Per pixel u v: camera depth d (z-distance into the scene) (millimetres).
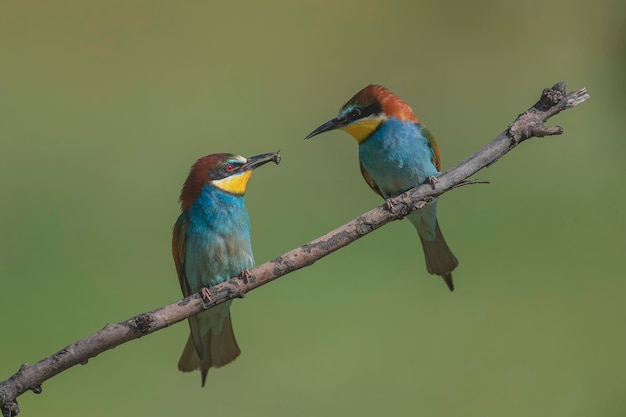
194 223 7734
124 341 5910
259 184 14273
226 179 7789
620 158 14867
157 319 6004
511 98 17734
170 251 12492
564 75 18406
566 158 14969
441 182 6465
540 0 21234
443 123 16953
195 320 7426
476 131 16531
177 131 16391
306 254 6289
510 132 6406
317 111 17359
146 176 14727
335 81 18547
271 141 16000
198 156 15469
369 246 12531
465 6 21109
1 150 15359
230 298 6250
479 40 19844
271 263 6262
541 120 6379
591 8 20688
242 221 7816
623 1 20438
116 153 15469
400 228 13031
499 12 20781
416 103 17781
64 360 5770
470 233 12695
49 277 11703
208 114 17047
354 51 19531
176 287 11664
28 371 5707
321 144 15891
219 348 7664
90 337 5820
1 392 5629
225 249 7738
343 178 14594
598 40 19688
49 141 15719
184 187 7902
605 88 17797
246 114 17078
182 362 7617
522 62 19062
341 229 6359
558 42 19703
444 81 18438
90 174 14711
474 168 6457
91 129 16359
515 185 14062
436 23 20688
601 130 15984
